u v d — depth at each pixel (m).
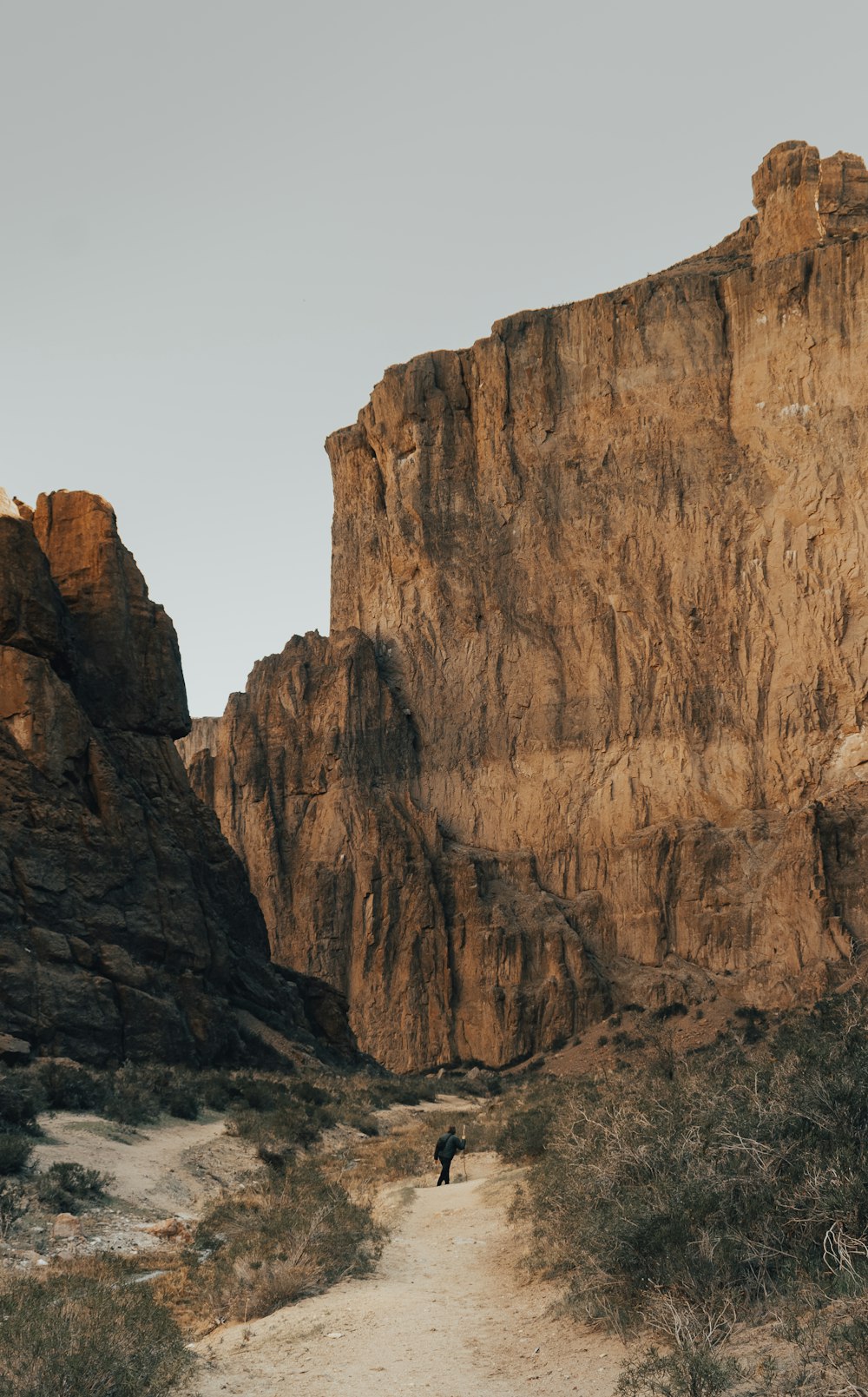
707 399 90.25
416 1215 22.91
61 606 49.81
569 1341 11.83
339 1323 13.50
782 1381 9.02
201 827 58.72
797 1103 12.40
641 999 81.00
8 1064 33.59
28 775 42.62
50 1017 37.38
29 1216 19.84
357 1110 42.19
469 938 87.00
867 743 81.19
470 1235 19.81
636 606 89.88
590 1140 15.83
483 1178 27.77
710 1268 11.49
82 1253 18.67
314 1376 11.43
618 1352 11.09
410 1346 12.34
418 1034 85.25
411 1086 60.53
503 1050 82.75
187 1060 41.31
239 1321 14.56
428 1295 14.93
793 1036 15.42
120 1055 38.97
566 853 89.19
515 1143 29.39
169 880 46.41
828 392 86.19
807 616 84.31
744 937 80.44
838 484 84.88
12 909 39.22
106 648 51.75
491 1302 14.34
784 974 75.94
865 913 75.94
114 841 44.09
